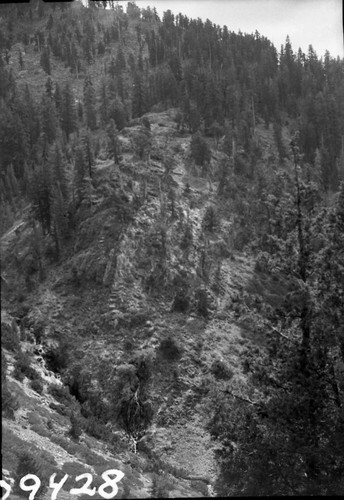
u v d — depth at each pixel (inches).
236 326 2945.4
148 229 3457.2
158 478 1099.3
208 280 3193.9
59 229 3221.0
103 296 2979.8
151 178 3924.7
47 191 3147.1
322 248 917.8
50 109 4439.0
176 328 2878.9
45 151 3796.8
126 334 2800.2
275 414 824.9
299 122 4987.7
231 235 3518.7
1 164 3558.1
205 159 4261.8
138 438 2220.7
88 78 5930.1
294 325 905.5
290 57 6304.1
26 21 7608.3
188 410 2418.8
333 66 6338.6
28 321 2721.5
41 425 1213.7
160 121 4906.5
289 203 954.7
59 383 2190.0
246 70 6058.1
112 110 4862.2
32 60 7145.7
